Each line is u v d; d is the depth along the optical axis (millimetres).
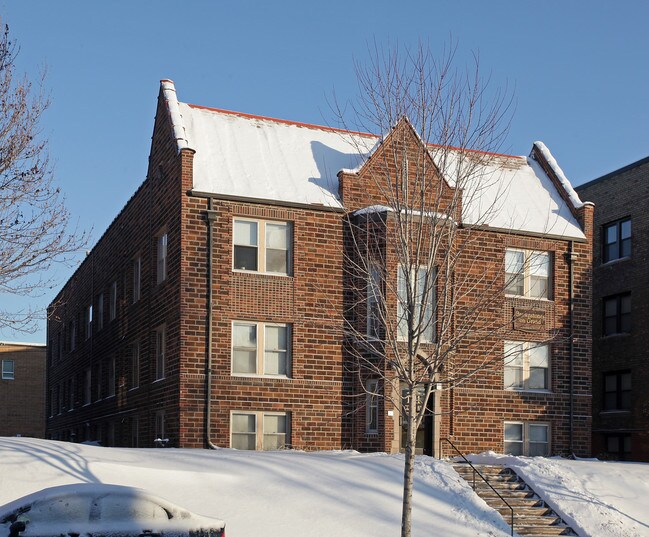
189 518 10484
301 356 24969
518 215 28656
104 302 35625
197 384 23812
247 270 24891
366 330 24984
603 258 36312
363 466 18859
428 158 19344
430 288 15945
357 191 26250
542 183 31234
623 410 34469
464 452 26062
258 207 25078
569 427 28000
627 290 34562
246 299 24625
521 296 27859
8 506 9984
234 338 24641
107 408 33875
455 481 18406
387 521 15961
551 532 17641
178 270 24328
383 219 24516
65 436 44188
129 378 30703
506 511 18297
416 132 17672
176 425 23844
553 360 28094
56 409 48031
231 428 24172
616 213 35469
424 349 22906
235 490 16203
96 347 37062
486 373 26672
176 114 26172
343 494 16828
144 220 28953
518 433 27375
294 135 28469
